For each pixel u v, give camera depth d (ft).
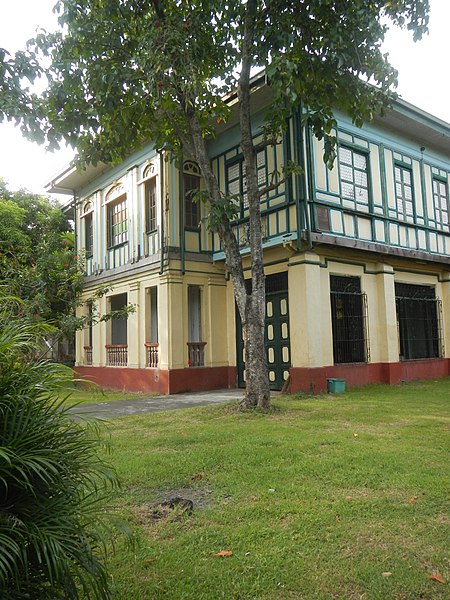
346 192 40.96
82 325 37.99
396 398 33.68
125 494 14.71
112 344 52.03
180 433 23.09
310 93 28.81
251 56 28.55
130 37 29.37
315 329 37.04
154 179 46.19
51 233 47.09
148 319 46.03
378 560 10.46
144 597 9.27
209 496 14.67
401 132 47.16
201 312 44.70
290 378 37.70
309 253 37.40
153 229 45.88
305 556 10.70
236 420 25.96
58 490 7.30
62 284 41.01
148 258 45.44
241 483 15.43
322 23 27.35
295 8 27.20
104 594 7.30
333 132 40.29
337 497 14.11
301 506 13.42
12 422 7.03
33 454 6.97
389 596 9.17
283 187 38.78
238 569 10.21
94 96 29.53
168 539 11.79
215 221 28.99
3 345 7.41
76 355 58.39
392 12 26.78
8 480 6.87
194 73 26.68
